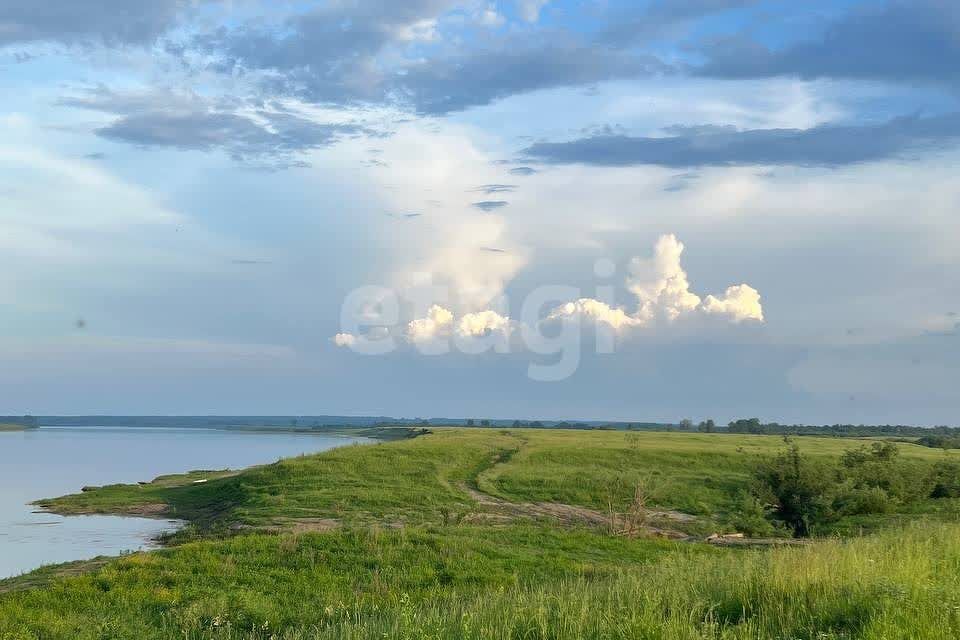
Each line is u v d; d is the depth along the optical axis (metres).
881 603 9.93
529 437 83.75
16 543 34.66
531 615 10.87
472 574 21.23
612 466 54.50
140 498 50.19
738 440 82.62
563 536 28.70
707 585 12.94
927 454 65.88
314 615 17.03
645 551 27.05
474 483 48.06
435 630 10.34
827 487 39.06
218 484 52.12
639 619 10.03
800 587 11.39
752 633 9.77
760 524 36.47
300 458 53.00
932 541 16.72
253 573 21.16
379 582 20.05
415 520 34.66
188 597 18.80
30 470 81.88
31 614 17.59
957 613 9.31
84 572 23.36
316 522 33.75
